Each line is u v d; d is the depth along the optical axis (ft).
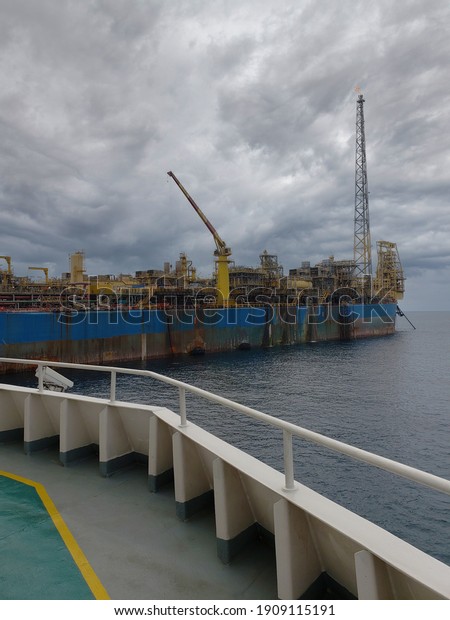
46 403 23.08
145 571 12.72
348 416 105.81
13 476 19.81
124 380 149.48
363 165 387.14
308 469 69.72
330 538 10.50
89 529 15.16
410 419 102.83
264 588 11.78
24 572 12.71
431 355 244.42
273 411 110.83
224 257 265.54
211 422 94.63
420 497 60.18
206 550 13.78
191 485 15.94
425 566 8.05
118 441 20.11
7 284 198.29
